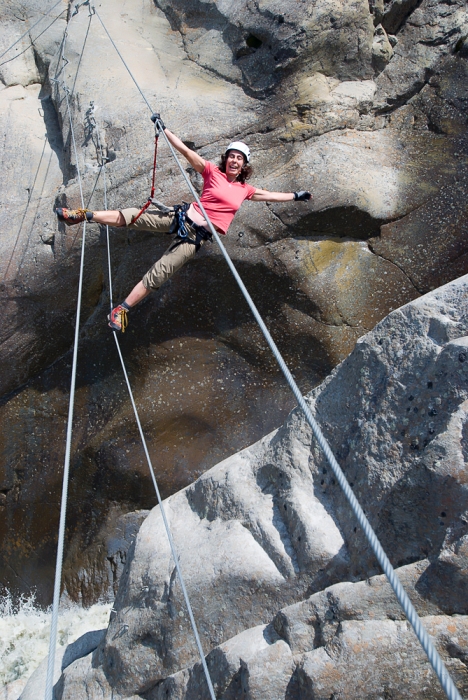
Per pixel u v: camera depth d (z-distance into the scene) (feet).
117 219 16.02
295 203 21.75
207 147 22.49
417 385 12.99
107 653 15.51
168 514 16.84
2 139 24.93
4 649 24.34
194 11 25.31
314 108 22.56
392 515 12.46
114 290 23.90
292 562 13.84
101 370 24.97
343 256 22.57
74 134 23.47
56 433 25.54
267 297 23.08
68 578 25.02
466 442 11.69
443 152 22.89
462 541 11.11
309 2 22.38
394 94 23.70
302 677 11.34
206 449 24.20
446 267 22.31
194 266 22.95
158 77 24.54
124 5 26.63
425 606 11.30
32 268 23.54
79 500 25.11
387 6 23.45
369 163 22.52
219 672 12.82
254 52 23.70
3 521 26.05
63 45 25.16
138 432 24.38
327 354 23.16
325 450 8.95
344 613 11.84
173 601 14.52
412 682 10.78
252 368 23.99
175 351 24.20
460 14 23.84
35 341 25.09
